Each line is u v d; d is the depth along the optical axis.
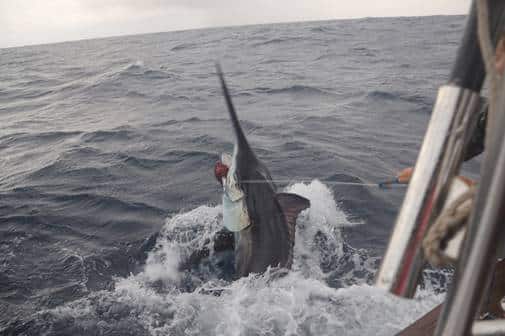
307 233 5.50
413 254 0.86
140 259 5.29
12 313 4.36
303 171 7.59
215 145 9.43
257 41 32.81
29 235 5.98
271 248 3.98
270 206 3.86
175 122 11.88
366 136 9.62
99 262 5.25
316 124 10.72
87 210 6.70
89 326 4.14
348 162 7.91
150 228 6.00
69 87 21.00
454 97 0.88
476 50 0.88
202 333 3.94
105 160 8.96
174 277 4.84
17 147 11.05
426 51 22.89
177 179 7.70
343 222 5.78
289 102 13.55
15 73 30.61
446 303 0.83
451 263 0.84
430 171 0.87
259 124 11.02
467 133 0.88
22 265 5.25
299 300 4.13
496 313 2.10
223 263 4.95
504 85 0.75
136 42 52.88
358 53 23.78
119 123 12.44
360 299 4.15
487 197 0.75
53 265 5.23
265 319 3.96
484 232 0.75
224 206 3.91
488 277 0.77
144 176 7.96
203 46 33.34
